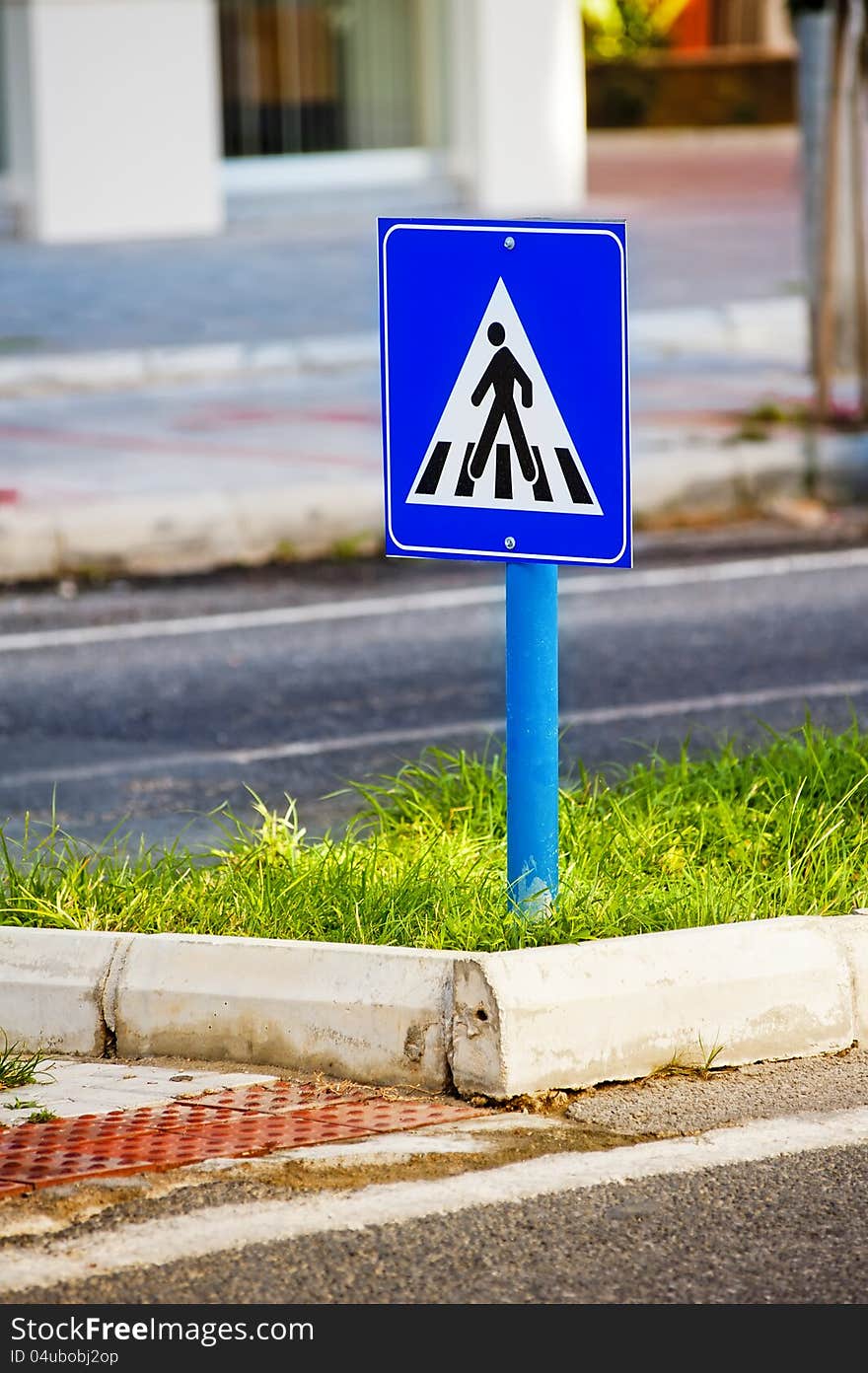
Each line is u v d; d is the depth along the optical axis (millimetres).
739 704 11180
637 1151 5867
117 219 29219
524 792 6816
